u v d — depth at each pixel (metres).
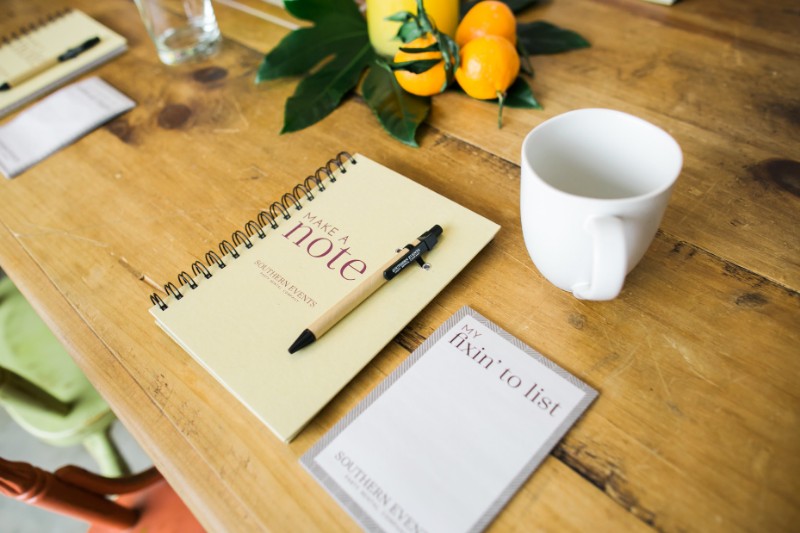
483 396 0.44
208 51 0.88
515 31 0.70
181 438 0.45
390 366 0.47
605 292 0.41
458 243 0.53
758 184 0.57
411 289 0.50
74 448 1.33
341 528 0.39
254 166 0.67
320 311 0.50
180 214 0.63
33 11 1.05
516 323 0.49
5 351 0.89
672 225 0.54
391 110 0.69
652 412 0.42
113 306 0.56
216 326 0.50
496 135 0.66
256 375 0.46
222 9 0.97
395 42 0.73
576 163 0.50
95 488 0.75
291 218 0.58
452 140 0.67
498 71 0.64
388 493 0.40
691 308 0.48
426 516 0.39
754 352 0.45
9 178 0.72
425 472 0.41
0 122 0.83
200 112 0.77
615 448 0.41
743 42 0.74
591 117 0.47
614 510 0.38
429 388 0.45
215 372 0.47
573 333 0.47
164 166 0.70
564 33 0.77
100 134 0.76
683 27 0.78
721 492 0.38
